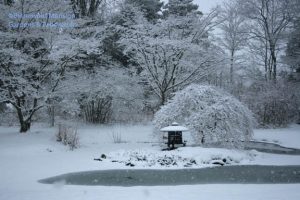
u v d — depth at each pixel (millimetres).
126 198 7262
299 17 29766
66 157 13070
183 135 17922
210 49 22281
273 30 31016
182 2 24453
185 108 14945
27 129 18047
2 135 16859
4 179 9703
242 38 32688
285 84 26953
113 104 22656
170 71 21797
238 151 13906
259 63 32688
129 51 21922
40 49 17766
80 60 18625
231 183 9391
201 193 7703
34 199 7227
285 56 30828
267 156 13977
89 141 17078
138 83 24250
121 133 18719
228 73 26156
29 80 17734
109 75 21516
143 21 21469
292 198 6965
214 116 13898
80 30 19234
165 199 7121
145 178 10055
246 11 31344
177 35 22000
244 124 14188
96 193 7848
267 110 25141
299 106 25578
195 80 22375
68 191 8133
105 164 11984
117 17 23188
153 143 16672
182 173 10820
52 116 21094
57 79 17703
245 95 26141
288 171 11133
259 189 8164
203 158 12523
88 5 23500
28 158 12812
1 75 16047
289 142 17953
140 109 24766
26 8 16875
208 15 22125
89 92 20844
